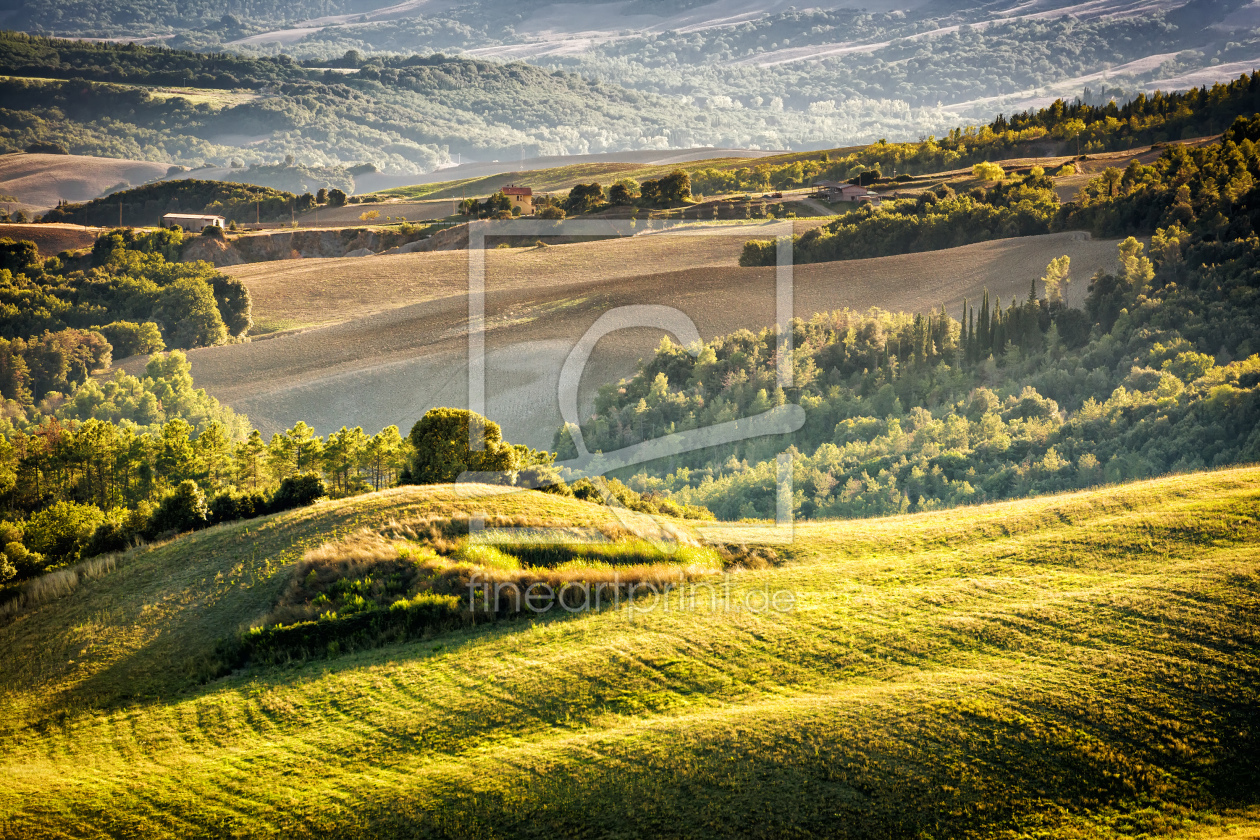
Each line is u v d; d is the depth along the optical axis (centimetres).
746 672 2089
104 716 2225
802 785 1672
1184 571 2402
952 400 9588
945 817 1602
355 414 9925
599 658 2175
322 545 2934
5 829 1680
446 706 2041
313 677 2286
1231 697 1852
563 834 1598
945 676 2003
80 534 4006
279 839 1619
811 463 7700
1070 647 2081
